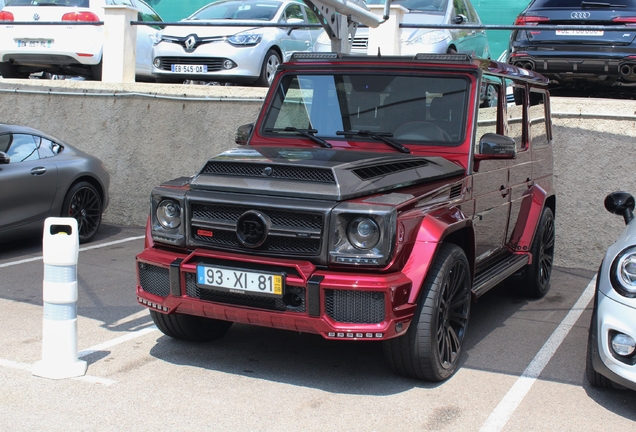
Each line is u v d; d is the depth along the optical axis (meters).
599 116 7.59
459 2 11.83
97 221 8.68
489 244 5.27
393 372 4.41
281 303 4.00
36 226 7.89
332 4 5.82
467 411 3.96
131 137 9.39
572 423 3.86
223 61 10.25
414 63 5.05
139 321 5.50
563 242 7.88
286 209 3.95
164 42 10.50
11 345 4.82
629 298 3.85
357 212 3.84
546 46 9.00
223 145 8.97
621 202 4.70
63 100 9.67
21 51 10.76
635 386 3.81
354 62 5.19
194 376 4.36
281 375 4.42
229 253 4.14
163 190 4.39
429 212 4.16
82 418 3.74
